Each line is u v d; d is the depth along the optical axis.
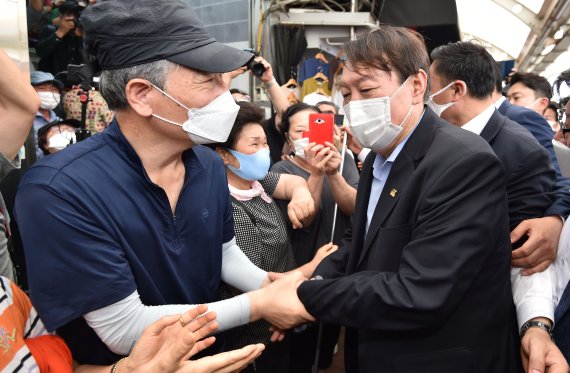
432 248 0.96
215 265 1.14
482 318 1.04
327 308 1.06
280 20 3.96
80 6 3.01
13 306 0.83
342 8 4.26
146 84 0.89
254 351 0.90
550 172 1.39
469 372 1.04
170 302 1.04
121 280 0.89
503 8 6.39
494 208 0.97
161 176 1.00
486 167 0.96
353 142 2.40
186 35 0.88
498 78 1.94
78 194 0.86
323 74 3.95
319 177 1.81
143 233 0.95
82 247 0.85
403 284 0.97
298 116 2.15
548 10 5.75
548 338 1.06
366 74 1.09
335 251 1.47
